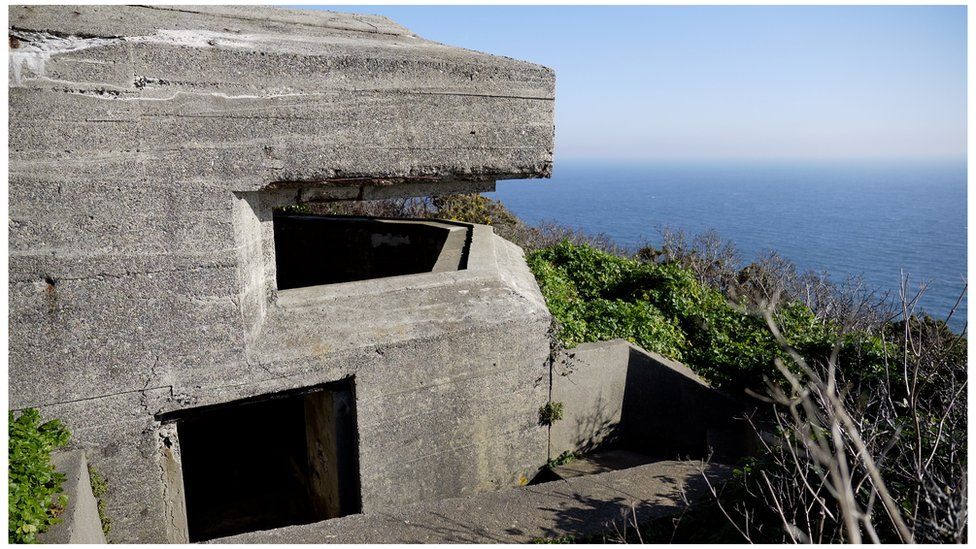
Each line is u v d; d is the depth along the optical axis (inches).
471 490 237.6
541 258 386.9
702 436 289.6
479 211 619.2
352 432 215.0
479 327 226.4
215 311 186.7
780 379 281.6
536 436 251.6
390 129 196.7
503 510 189.5
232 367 190.9
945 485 124.8
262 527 271.6
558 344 249.9
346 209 580.1
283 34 217.0
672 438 288.0
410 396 217.0
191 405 188.9
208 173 178.2
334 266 377.1
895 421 171.8
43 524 133.0
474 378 229.3
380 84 193.0
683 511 172.2
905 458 149.2
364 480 213.8
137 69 165.8
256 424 338.0
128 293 176.1
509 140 214.5
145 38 166.7
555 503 193.9
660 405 283.1
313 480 258.7
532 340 241.3
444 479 230.2
